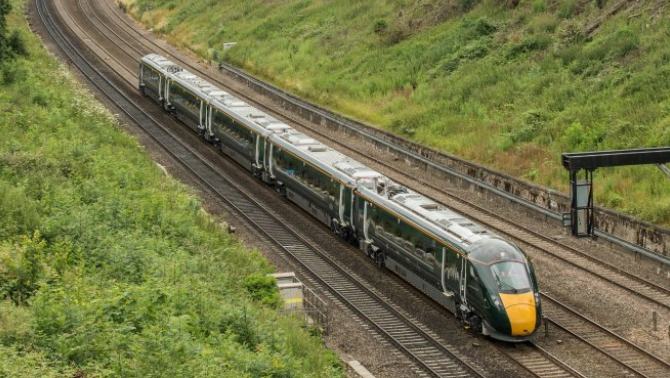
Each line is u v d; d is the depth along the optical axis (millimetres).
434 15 86062
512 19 76750
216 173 56125
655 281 39312
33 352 22281
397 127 66250
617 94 58188
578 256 42719
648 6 66875
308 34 94312
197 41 103250
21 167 39906
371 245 42031
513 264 33219
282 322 30641
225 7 112375
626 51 62750
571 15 73125
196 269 33562
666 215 44156
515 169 54312
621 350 32312
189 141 63844
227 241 40312
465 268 33906
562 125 57156
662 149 31234
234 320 28391
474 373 29938
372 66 80250
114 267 30703
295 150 49969
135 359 22281
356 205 43062
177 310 27234
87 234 32906
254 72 89188
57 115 52281
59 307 24141
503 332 32344
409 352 31406
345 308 35938
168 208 41469
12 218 33000
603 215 45844
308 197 48281
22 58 67750
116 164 45219
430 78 73812
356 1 99938
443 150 60031
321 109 73562
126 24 113438
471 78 69812
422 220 37406
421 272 37344
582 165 30891
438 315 35875
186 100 66688
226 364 23750
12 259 28188
